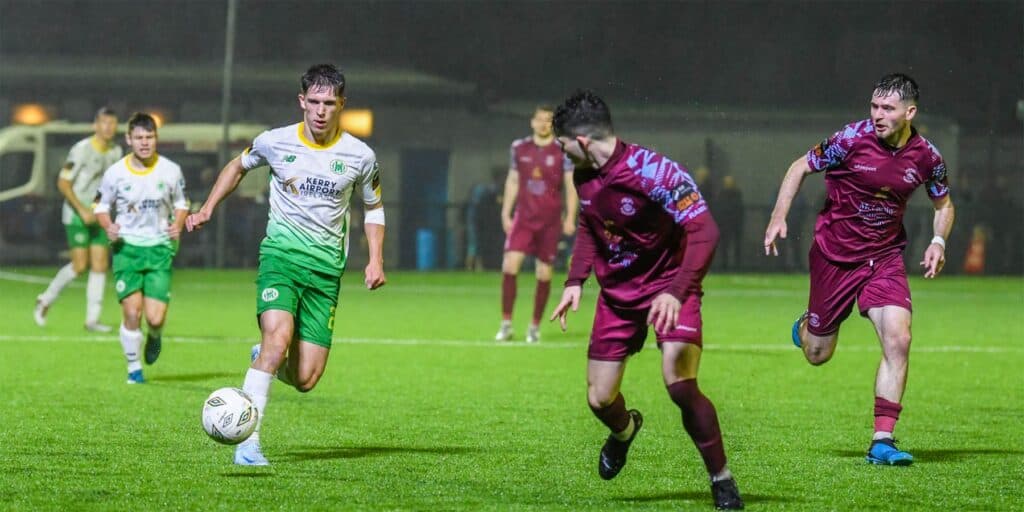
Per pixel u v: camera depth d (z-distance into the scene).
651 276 13.83
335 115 16.50
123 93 75.38
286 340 16.23
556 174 35.22
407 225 73.56
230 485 15.12
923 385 27.06
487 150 76.88
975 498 15.07
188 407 21.86
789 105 79.69
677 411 22.48
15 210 71.19
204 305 47.91
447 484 15.46
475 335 37.44
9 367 27.72
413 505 14.17
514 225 35.34
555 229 35.28
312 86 16.36
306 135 16.66
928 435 20.23
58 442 18.20
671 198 13.16
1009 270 73.44
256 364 16.16
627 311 13.95
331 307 16.91
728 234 72.75
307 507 13.97
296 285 16.66
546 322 42.81
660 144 77.81
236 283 61.12
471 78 78.50
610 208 13.43
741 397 24.62
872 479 16.22
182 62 77.19
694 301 13.73
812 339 19.05
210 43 78.56
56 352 30.81
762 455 18.06
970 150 78.00
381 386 25.45
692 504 14.34
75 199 35.28
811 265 18.81
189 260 72.19
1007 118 78.25
